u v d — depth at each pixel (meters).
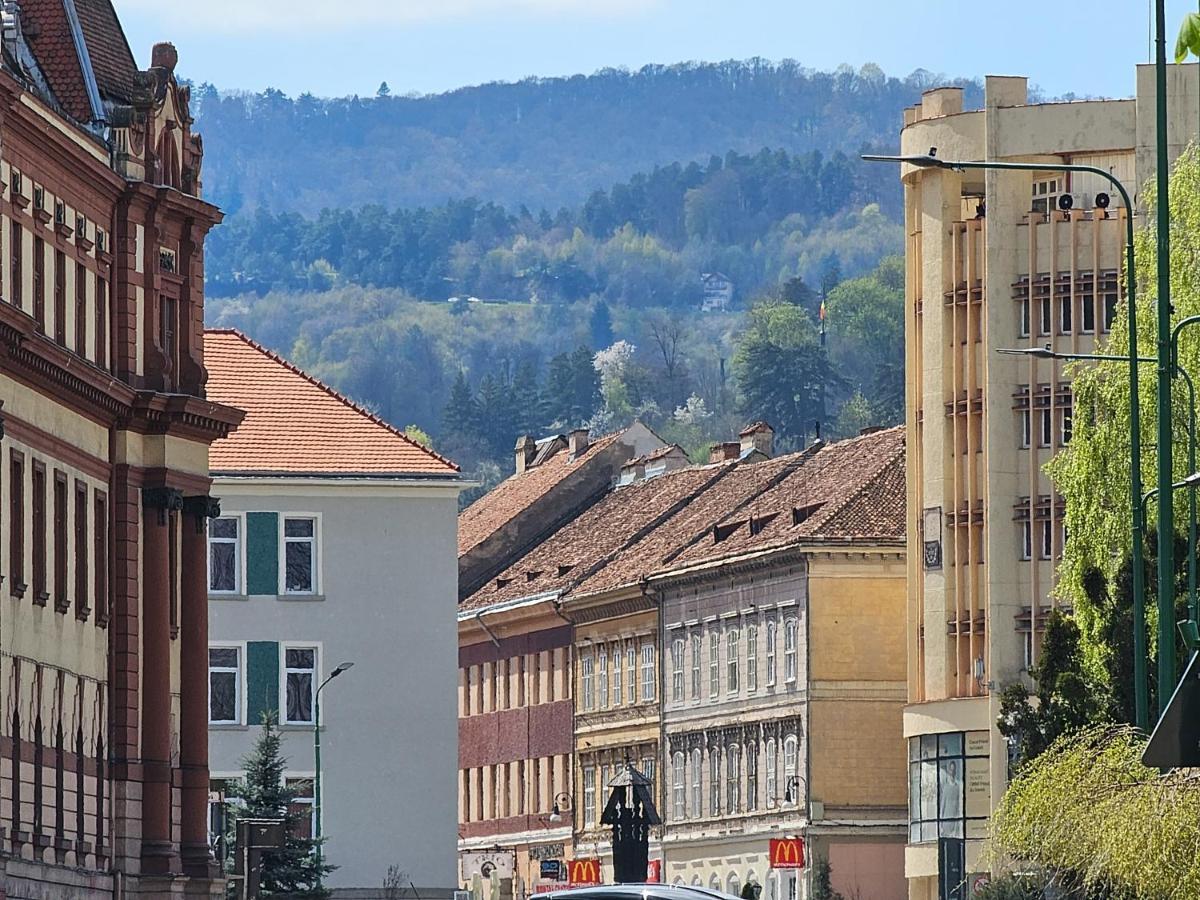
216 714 191.75
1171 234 123.94
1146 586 108.75
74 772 134.75
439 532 195.88
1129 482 119.56
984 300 191.38
